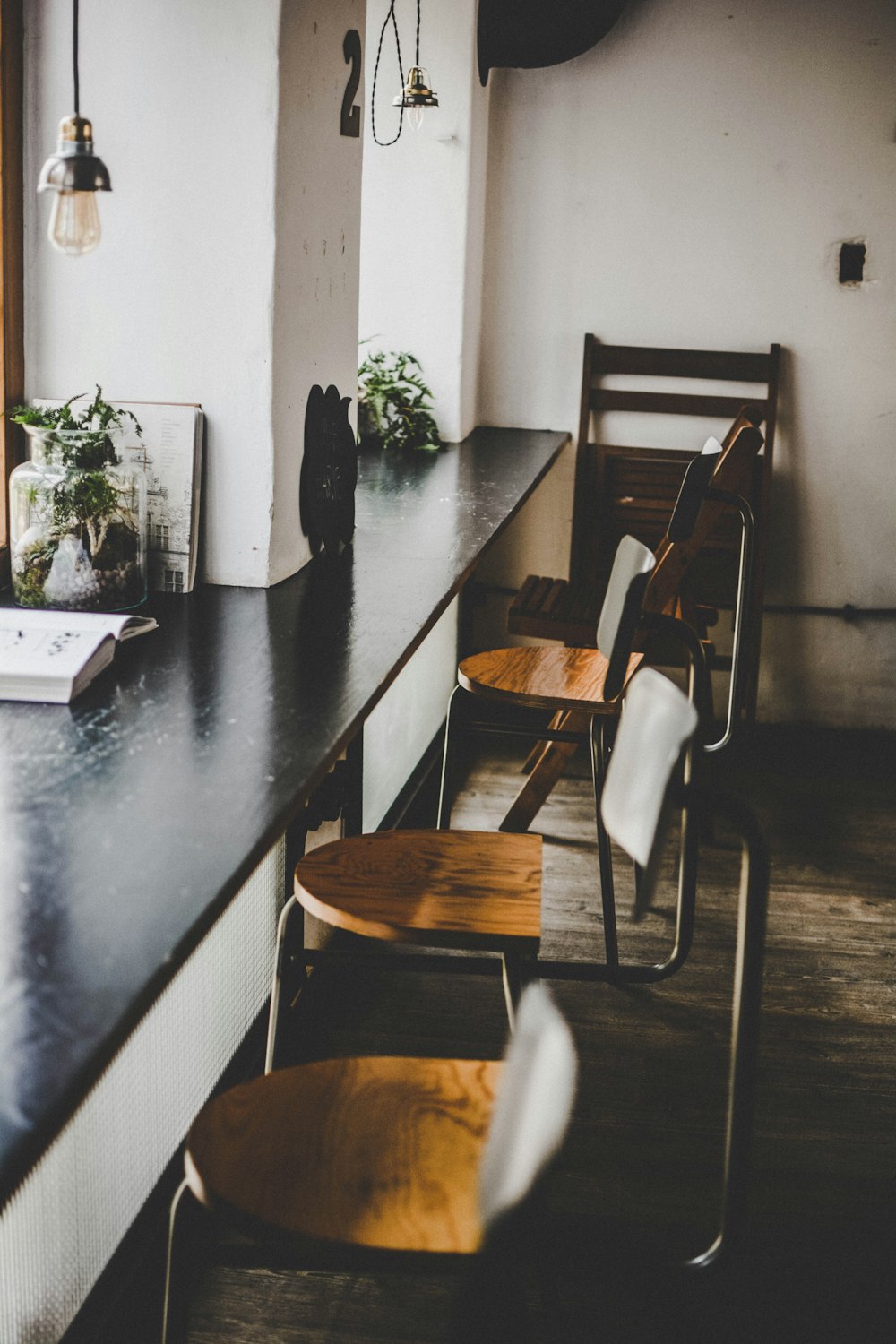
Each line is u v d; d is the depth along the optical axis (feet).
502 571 15.58
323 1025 8.45
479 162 13.91
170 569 7.51
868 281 14.17
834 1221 6.79
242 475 7.55
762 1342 5.93
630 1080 8.04
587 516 15.08
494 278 14.82
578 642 11.39
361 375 13.69
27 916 3.82
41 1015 3.30
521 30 13.26
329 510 8.48
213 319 7.35
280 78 6.98
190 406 7.37
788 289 14.33
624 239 14.47
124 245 7.34
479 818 12.21
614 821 4.68
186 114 7.09
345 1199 3.91
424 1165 4.10
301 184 7.57
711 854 11.60
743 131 14.01
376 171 13.48
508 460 12.92
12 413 7.02
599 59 14.05
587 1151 7.30
